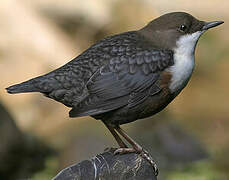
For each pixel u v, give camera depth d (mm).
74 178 7383
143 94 7980
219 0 24734
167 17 8359
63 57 17500
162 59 8016
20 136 13773
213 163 13773
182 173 13211
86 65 7895
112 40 8180
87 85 7820
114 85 7883
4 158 13367
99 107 7816
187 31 8281
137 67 7949
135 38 8219
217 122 16438
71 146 12945
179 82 8117
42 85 7848
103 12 18859
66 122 15086
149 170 7621
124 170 7555
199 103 17750
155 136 13906
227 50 20609
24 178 13328
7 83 16031
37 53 17078
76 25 18531
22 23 17609
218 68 19781
